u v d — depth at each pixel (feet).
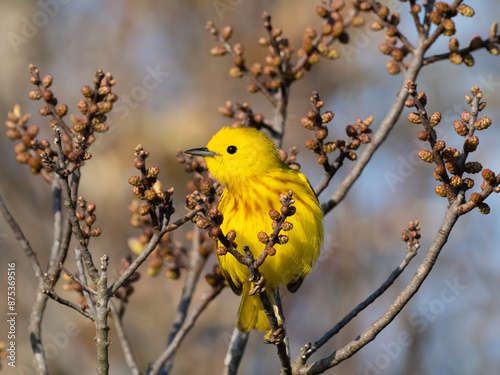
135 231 48.70
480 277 49.65
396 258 50.31
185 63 54.34
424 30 29.84
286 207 18.81
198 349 47.47
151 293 48.16
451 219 19.92
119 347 45.85
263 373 47.19
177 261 31.60
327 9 31.73
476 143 19.30
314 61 31.68
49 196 48.65
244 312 28.96
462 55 29.73
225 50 32.24
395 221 51.03
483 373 46.24
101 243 47.98
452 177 19.54
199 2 55.72
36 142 27.61
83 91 25.05
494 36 29.43
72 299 44.60
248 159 28.35
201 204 19.04
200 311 29.07
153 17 55.47
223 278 29.76
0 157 48.29
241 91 53.62
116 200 48.93
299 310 49.19
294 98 54.95
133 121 50.62
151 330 47.09
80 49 53.67
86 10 54.49
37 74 26.20
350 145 28.48
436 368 46.96
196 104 52.37
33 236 46.70
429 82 54.08
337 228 51.19
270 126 32.40
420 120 19.44
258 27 55.21
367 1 30.86
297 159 53.42
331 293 49.55
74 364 43.42
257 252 27.58
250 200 27.86
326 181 29.07
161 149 49.98
